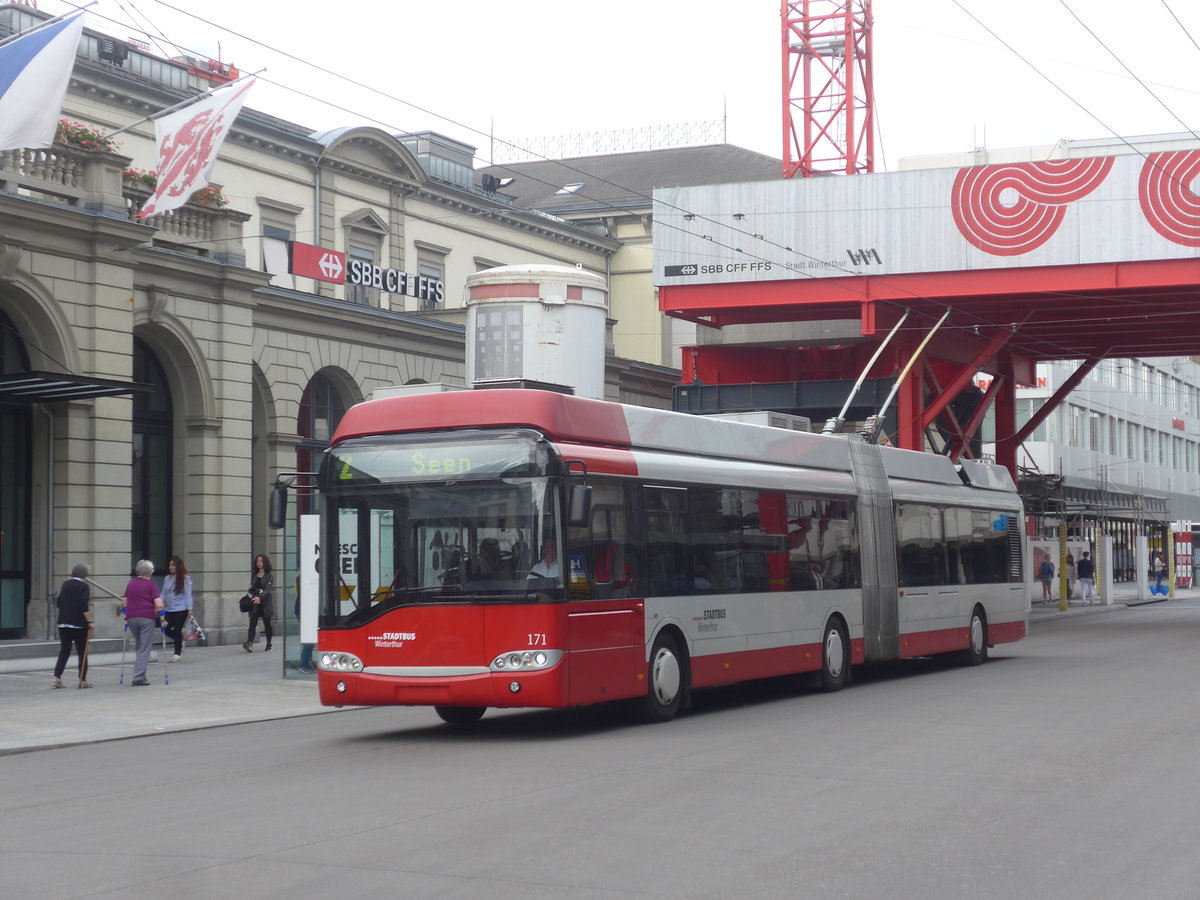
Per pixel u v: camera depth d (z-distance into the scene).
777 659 17.14
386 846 8.01
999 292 33.91
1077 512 49.50
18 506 25.56
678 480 15.42
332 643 13.70
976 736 13.10
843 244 35.03
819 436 19.16
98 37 31.02
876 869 7.44
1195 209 32.41
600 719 15.31
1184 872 7.43
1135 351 45.31
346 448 14.00
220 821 9.01
